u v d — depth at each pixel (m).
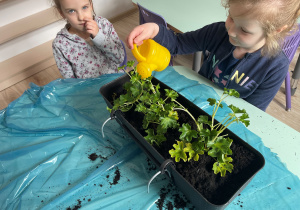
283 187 0.59
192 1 1.42
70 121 0.79
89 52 1.25
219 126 0.61
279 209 0.56
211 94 0.85
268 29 0.60
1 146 0.73
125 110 0.64
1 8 1.73
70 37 1.18
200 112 0.63
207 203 0.46
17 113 0.83
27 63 1.90
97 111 0.81
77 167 0.66
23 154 0.70
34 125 0.78
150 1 1.46
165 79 0.92
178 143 0.53
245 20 0.59
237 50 0.83
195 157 0.52
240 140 0.55
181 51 1.06
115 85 0.73
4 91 1.81
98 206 0.58
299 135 0.70
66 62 1.25
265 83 0.89
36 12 1.92
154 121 0.62
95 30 1.13
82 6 1.05
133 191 0.60
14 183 0.63
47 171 0.66
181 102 0.68
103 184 0.62
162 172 0.50
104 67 1.34
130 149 0.70
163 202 0.59
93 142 0.72
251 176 0.49
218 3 1.37
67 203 0.59
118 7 2.48
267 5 0.55
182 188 0.54
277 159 0.65
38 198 0.60
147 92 0.63
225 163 0.50
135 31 0.78
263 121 0.74
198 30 1.00
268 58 0.80
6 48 1.87
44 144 0.72
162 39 0.93
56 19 1.88
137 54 0.67
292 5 0.59
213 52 0.96
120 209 0.57
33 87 0.93
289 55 1.17
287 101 1.59
